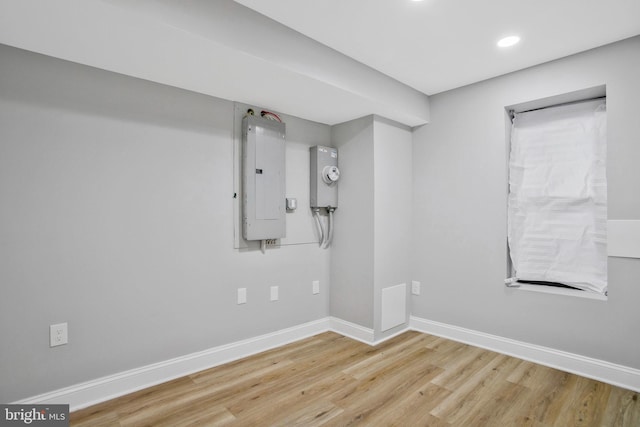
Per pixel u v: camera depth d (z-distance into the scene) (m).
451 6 1.80
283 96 2.50
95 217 1.98
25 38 1.64
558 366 2.42
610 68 2.21
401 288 3.21
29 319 1.78
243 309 2.67
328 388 2.16
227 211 2.57
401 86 2.86
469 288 2.92
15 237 1.74
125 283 2.09
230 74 2.08
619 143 2.18
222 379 2.28
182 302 2.33
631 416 1.84
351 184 3.14
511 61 2.47
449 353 2.71
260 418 1.84
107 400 2.00
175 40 1.66
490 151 2.79
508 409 1.93
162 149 2.25
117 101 2.06
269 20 1.91
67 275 1.89
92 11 1.41
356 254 3.08
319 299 3.24
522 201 2.74
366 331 2.97
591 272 2.47
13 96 1.74
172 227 2.29
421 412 1.90
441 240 3.10
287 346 2.88
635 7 1.80
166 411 1.90
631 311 2.14
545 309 2.50
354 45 2.23
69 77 1.90
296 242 3.04
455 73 2.68
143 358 2.16
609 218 2.22
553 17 1.90
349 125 3.16
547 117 2.67
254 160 2.64
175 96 2.31
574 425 1.78
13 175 1.73
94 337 1.98
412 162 3.32
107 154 2.03
